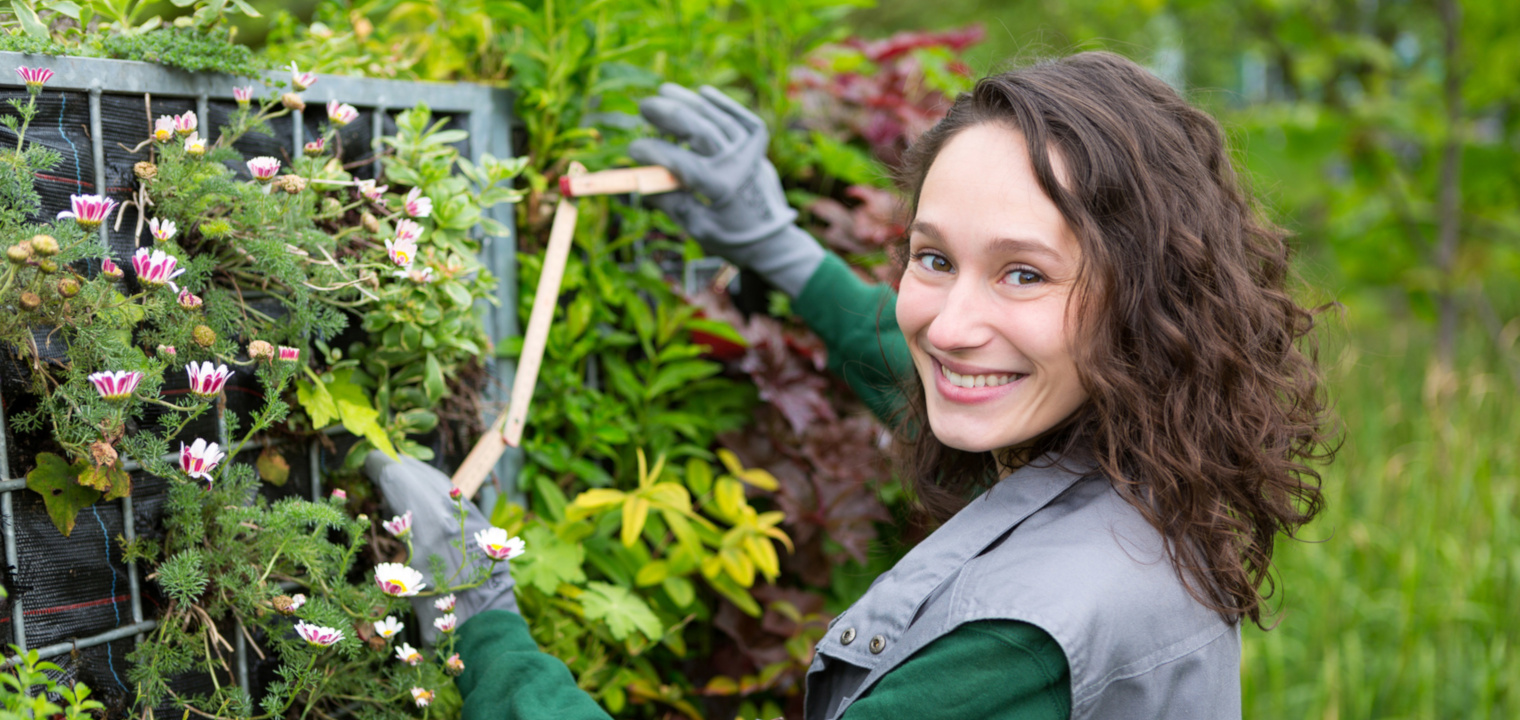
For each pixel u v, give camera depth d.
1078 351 0.80
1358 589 2.21
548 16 1.26
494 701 0.94
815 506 1.54
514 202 1.27
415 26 1.46
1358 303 4.25
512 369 1.29
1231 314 0.84
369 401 1.09
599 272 1.39
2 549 0.81
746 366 1.50
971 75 1.87
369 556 1.10
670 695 1.46
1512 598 2.11
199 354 0.89
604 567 1.40
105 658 0.87
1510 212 4.08
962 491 1.13
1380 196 4.01
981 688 0.74
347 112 0.99
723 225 1.33
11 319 0.76
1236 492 0.86
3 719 0.70
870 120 1.80
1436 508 2.29
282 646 0.92
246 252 0.91
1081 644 0.73
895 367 1.32
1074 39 3.92
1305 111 3.73
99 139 0.86
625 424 1.46
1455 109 3.63
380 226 1.03
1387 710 2.04
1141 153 0.81
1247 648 2.03
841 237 1.67
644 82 1.36
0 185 0.77
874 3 1.58
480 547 1.00
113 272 0.81
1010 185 0.79
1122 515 0.83
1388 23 4.25
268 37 1.39
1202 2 3.92
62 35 0.94
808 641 1.51
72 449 0.79
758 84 1.67
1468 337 3.71
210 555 0.90
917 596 0.84
